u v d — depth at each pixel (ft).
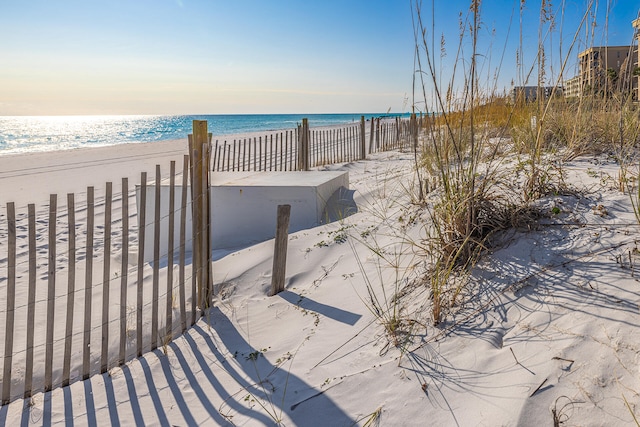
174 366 9.91
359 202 20.20
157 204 10.66
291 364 8.95
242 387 8.70
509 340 7.39
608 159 13.64
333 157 42.60
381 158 39.50
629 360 6.07
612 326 6.73
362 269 12.00
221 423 7.79
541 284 8.35
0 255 18.65
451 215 10.45
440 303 8.84
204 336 11.06
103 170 43.04
